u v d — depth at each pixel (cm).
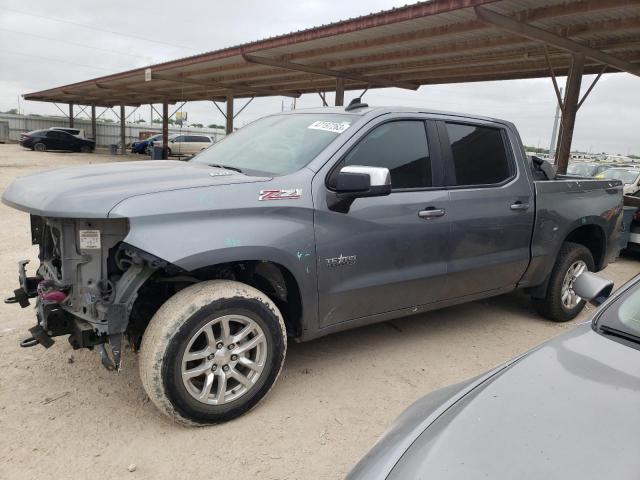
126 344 424
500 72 1747
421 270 407
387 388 379
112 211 283
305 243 341
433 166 418
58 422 320
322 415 340
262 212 327
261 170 376
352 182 332
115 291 304
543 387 200
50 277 345
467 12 1076
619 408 185
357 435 320
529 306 594
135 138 5475
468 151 446
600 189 557
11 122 4947
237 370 332
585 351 225
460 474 159
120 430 314
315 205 347
